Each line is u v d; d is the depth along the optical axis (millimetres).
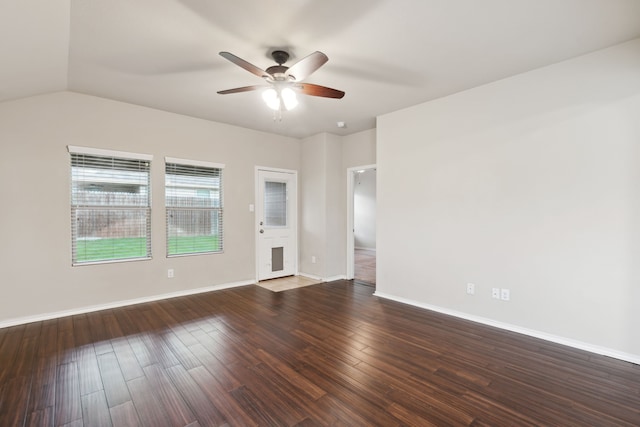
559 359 2566
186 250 4484
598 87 2664
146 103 3914
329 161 5406
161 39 2438
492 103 3291
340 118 4531
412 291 4051
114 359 2535
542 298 2988
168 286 4293
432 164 3812
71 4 1984
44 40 2324
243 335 3027
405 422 1808
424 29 2318
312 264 5594
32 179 3369
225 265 4863
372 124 4844
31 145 3361
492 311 3322
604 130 2643
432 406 1956
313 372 2350
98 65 2873
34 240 3379
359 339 2947
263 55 2691
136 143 3992
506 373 2350
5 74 2672
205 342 2863
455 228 3613
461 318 3541
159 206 4203
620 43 2553
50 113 3457
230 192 4898
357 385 2182
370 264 7285
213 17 2158
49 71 2883
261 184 5305
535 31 2359
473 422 1812
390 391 2113
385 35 2398
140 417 1844
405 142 4094
